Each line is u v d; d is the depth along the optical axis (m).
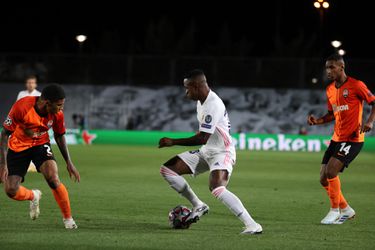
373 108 29.64
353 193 43.88
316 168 66.81
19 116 25.77
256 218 31.19
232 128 130.50
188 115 130.88
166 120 130.75
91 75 130.62
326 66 30.16
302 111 129.88
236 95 130.75
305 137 105.25
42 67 130.50
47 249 22.25
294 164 72.12
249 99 130.50
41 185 44.81
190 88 26.19
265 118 130.25
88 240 23.97
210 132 25.94
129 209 33.38
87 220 29.22
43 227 26.83
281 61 130.00
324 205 36.59
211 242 23.97
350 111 29.75
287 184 49.34
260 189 45.28
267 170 63.06
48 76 130.38
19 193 26.61
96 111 130.00
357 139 29.92
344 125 29.98
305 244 24.09
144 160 72.62
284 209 34.69
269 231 27.00
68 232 25.67
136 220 29.61
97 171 57.66
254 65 130.50
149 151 90.62
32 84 49.94
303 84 130.12
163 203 36.06
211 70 130.50
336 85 30.22
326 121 31.70
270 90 130.50
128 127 129.75
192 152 27.80
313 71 129.88
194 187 46.16
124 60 130.75
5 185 26.31
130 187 44.47
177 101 131.00
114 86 130.75
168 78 131.12
